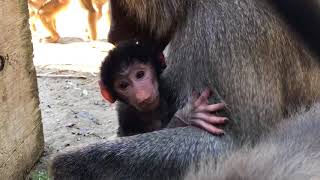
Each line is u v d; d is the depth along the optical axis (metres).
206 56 1.00
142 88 1.03
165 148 1.00
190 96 1.02
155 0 1.04
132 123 1.10
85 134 1.48
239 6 0.98
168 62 1.05
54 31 2.52
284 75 0.98
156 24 1.06
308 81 0.99
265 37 0.97
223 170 0.50
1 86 1.17
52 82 1.82
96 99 1.69
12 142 1.22
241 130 0.98
